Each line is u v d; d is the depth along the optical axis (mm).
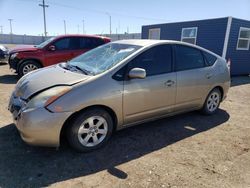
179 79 4266
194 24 13398
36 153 3322
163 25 15367
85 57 4332
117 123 3633
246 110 5949
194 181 2875
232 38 12227
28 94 3238
